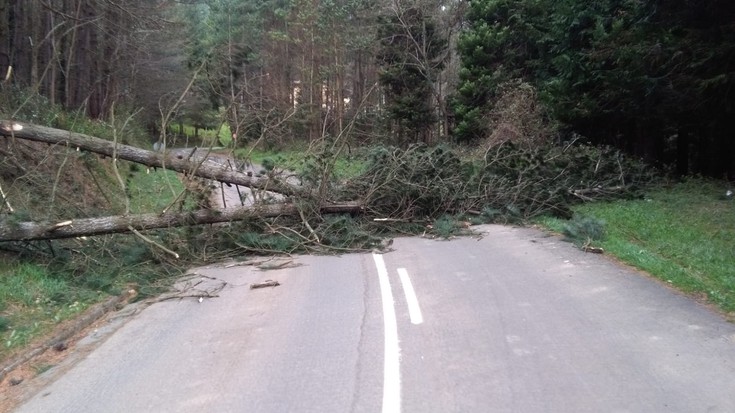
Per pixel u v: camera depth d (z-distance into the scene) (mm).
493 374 5285
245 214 12141
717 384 4953
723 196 16188
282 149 24562
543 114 24578
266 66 45875
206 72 20172
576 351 5773
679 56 17078
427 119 36219
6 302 7824
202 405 5000
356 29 42469
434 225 13477
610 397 4758
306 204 12570
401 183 13484
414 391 5012
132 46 28953
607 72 19594
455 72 37062
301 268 10484
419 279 9055
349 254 11656
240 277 10016
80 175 14945
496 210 14578
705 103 18141
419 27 35812
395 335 6449
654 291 7855
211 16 49344
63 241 10711
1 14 18219
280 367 5723
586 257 10078
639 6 18125
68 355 6633
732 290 7570
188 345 6590
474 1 33031
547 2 26750
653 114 20328
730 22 16016
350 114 41969
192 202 13711
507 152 16031
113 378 5777
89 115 29547
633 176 17859
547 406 4633
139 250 10664
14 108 16078
